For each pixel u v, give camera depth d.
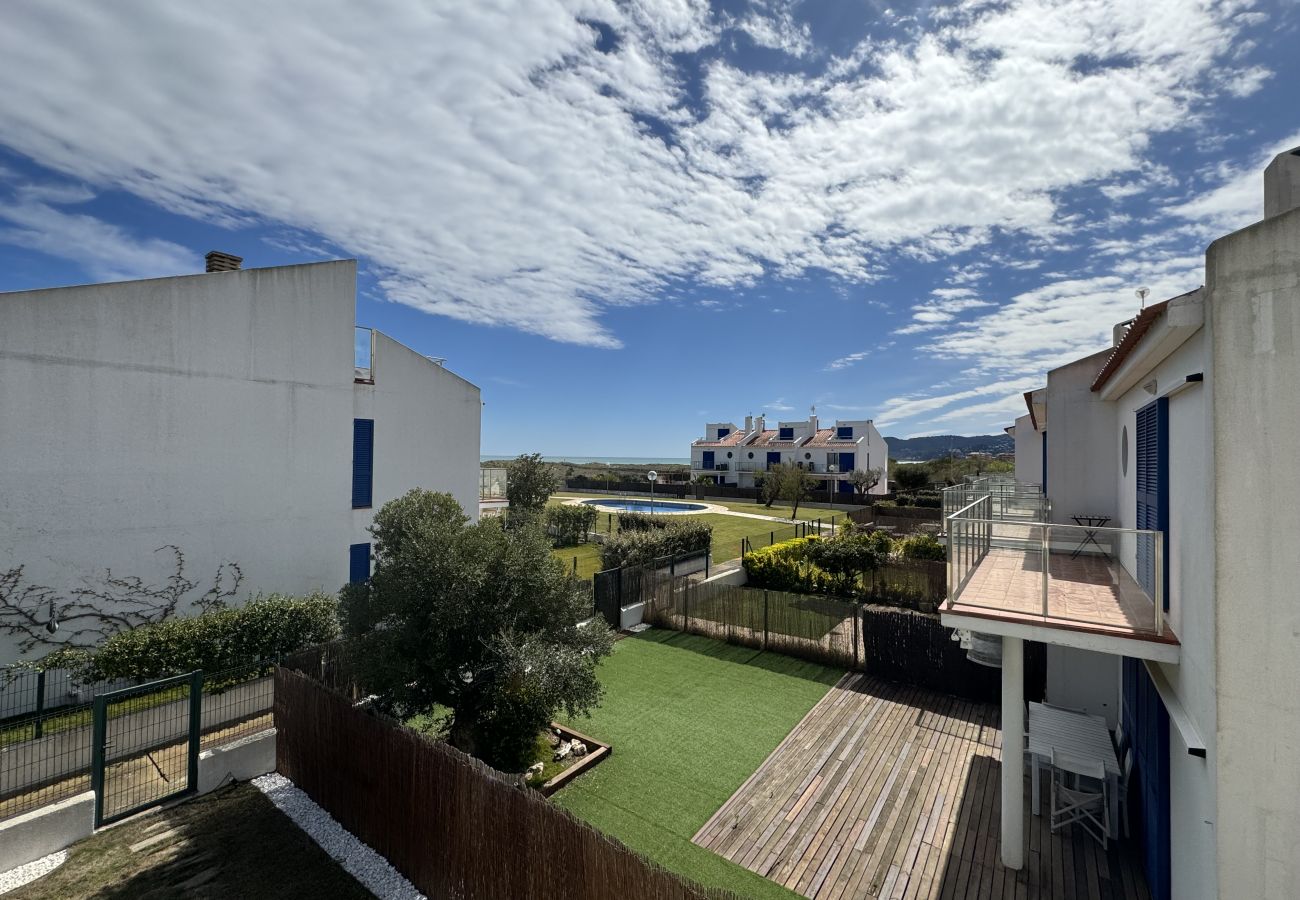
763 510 46.28
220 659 9.77
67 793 7.71
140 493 11.82
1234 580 4.26
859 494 50.72
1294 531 4.06
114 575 11.46
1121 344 6.84
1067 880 6.48
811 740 9.66
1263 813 4.12
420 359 17.39
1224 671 4.28
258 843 7.01
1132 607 6.75
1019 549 9.43
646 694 11.48
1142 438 7.73
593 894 4.73
